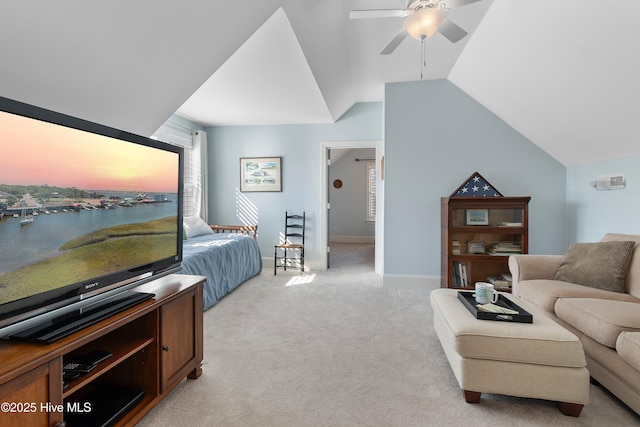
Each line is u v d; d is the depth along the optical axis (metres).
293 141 4.99
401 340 2.42
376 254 4.80
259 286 3.98
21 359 0.98
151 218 1.74
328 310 3.09
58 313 1.23
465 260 3.45
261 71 2.89
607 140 2.69
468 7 2.37
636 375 1.47
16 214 1.09
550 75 2.49
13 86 1.43
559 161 3.58
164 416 1.56
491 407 1.64
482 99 3.57
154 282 1.87
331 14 2.39
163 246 1.84
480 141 3.71
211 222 5.25
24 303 1.11
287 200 5.04
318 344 2.35
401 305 3.23
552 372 1.56
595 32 1.91
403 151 3.85
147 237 1.71
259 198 5.11
